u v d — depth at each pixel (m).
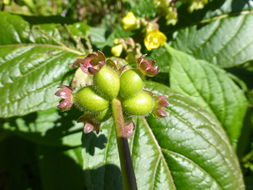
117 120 0.06
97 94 0.07
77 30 0.11
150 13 0.12
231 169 0.09
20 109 0.09
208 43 0.11
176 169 0.09
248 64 0.13
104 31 0.13
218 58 0.11
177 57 0.10
